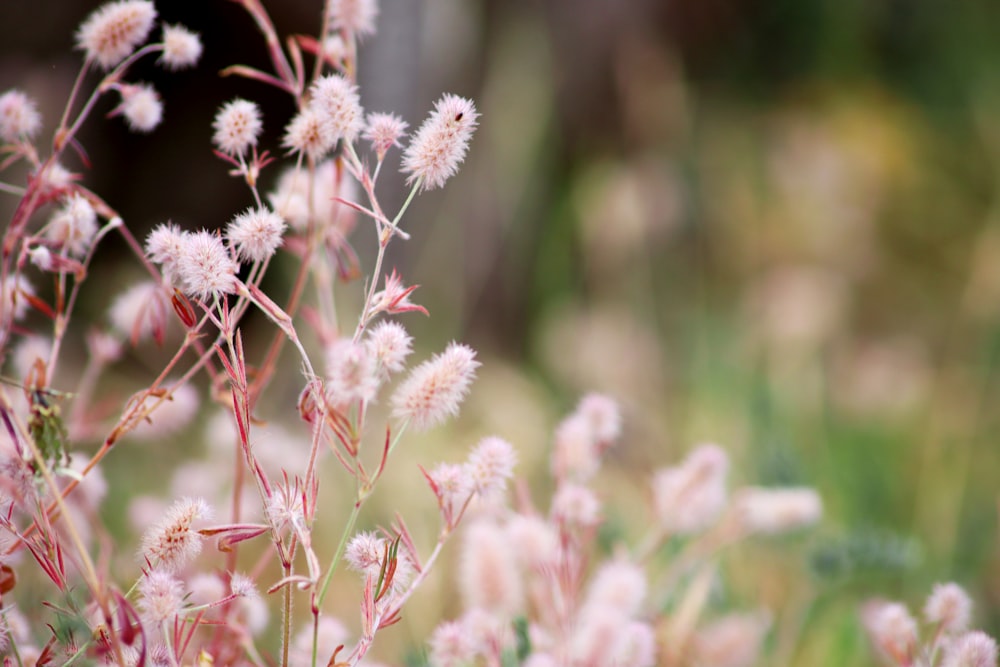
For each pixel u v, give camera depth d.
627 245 1.56
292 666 0.58
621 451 1.30
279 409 0.97
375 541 0.55
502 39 1.62
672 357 1.58
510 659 0.59
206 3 1.62
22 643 0.57
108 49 0.58
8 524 0.55
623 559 0.62
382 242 0.55
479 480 0.55
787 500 0.67
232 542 0.54
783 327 1.51
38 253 0.58
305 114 0.56
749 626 0.65
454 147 0.54
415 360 1.27
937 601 0.59
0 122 0.58
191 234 0.54
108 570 0.60
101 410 0.64
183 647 0.55
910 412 1.45
